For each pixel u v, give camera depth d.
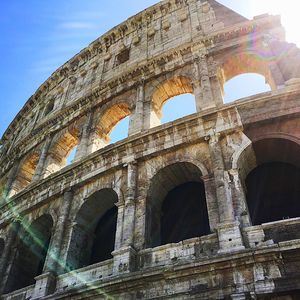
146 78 36.41
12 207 35.62
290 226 20.09
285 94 25.73
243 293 18.00
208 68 33.19
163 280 20.20
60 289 24.73
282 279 17.77
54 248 27.47
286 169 27.52
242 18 36.84
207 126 26.97
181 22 41.84
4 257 31.84
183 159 26.36
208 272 19.38
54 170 39.59
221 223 21.16
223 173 23.88
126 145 29.31
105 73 44.44
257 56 31.89
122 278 20.92
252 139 25.11
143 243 23.66
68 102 45.53
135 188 26.86
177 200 29.89
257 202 27.94
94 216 30.66
